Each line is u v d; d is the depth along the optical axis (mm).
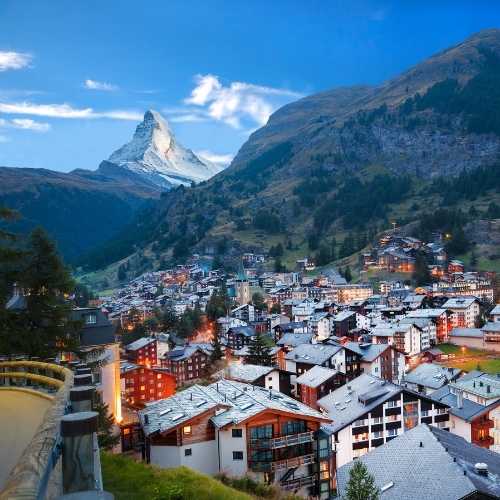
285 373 100500
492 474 37750
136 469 25953
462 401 78438
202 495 24188
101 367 52375
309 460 49500
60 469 7090
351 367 117438
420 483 37406
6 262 39625
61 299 45375
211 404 50594
